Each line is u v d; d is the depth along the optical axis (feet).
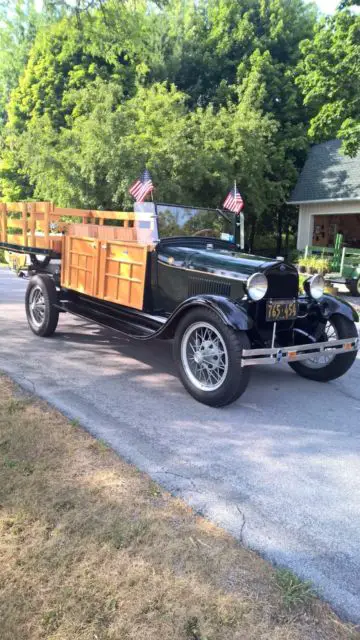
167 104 53.78
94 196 52.13
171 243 19.72
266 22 74.28
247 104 56.95
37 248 23.72
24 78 75.51
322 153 63.93
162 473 11.19
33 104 74.43
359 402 16.99
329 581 8.13
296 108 68.64
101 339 23.63
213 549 8.49
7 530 8.48
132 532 8.64
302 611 7.34
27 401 14.60
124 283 19.04
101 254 20.02
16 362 19.13
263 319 16.55
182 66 72.02
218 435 13.65
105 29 31.68
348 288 47.01
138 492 10.09
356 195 54.13
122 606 7.06
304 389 18.13
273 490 10.92
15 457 10.98
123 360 20.31
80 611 6.93
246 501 10.36
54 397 15.48
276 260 17.25
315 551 8.89
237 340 14.61
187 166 50.62
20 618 6.77
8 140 67.26
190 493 10.43
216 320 14.90
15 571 7.57
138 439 12.92
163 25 69.15
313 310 18.04
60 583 7.39
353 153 42.19
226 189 52.75
